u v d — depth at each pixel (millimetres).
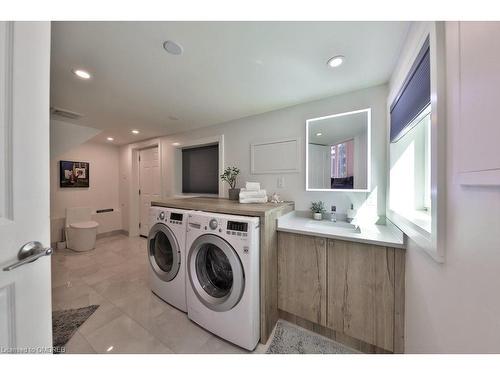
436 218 692
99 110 2121
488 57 458
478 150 489
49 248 632
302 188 1985
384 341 1170
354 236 1238
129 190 3879
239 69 1380
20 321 579
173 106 2029
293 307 1466
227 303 1311
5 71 543
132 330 1452
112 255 2932
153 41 1097
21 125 574
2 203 537
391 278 1148
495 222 457
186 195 3150
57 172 3330
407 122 1088
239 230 1300
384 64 1309
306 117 1948
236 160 2445
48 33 644
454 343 612
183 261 1622
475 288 522
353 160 1718
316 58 1252
